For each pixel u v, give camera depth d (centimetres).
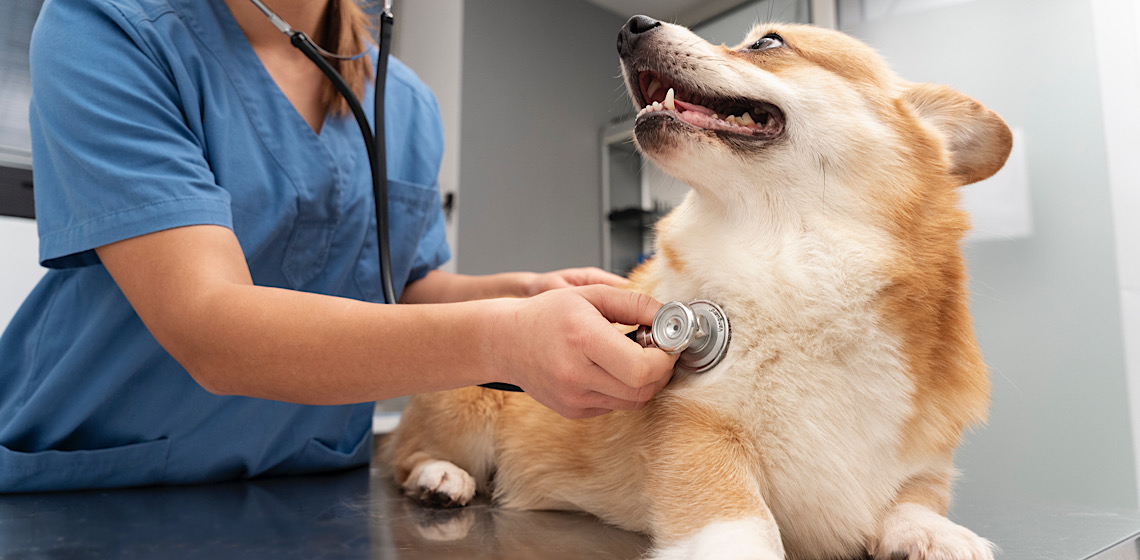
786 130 97
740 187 96
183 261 80
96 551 65
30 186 192
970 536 72
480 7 330
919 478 86
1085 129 216
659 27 102
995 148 109
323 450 131
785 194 96
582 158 370
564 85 363
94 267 104
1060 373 220
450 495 106
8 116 189
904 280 84
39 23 99
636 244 358
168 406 110
